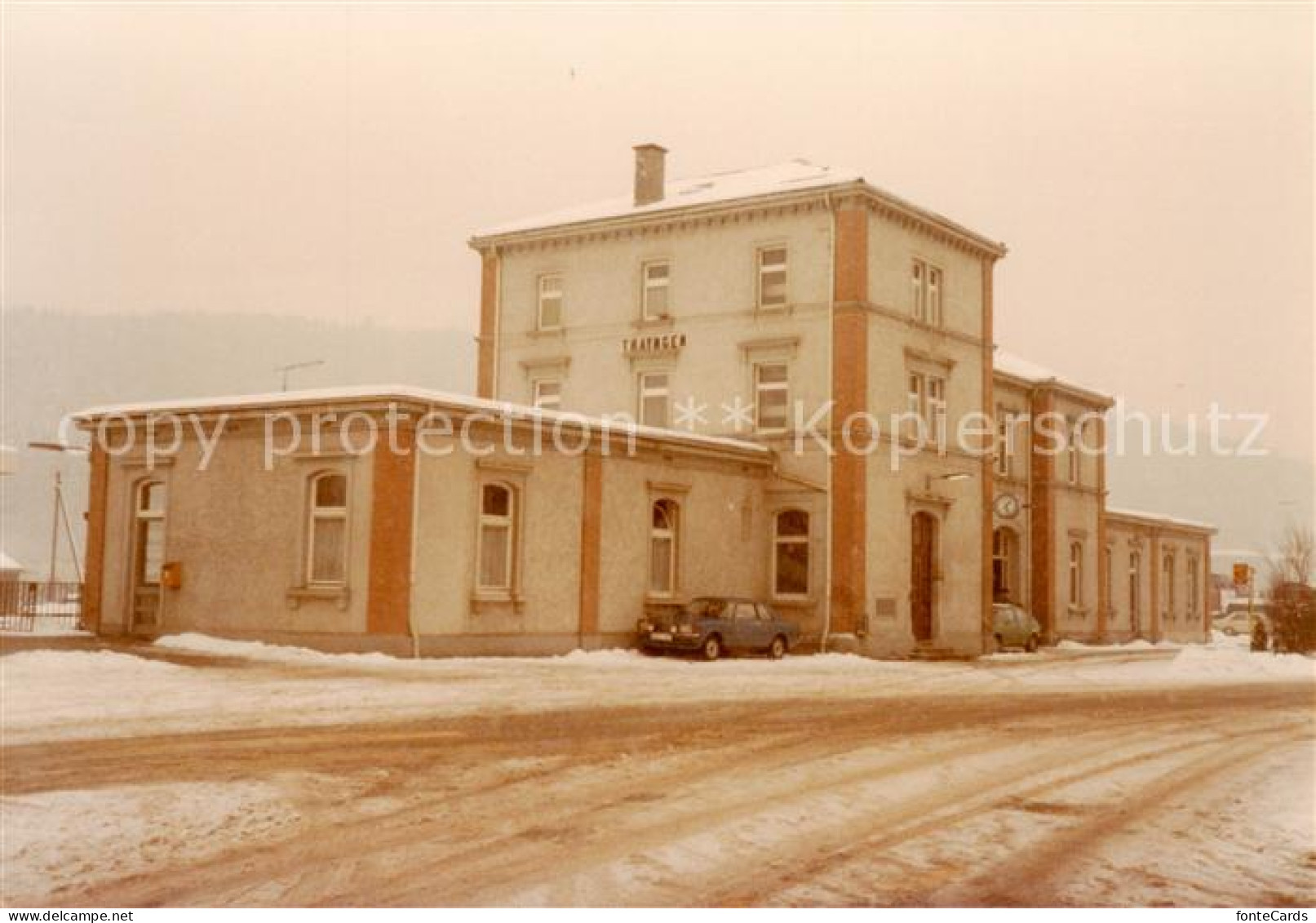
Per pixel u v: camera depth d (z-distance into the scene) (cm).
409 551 2745
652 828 1084
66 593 3900
